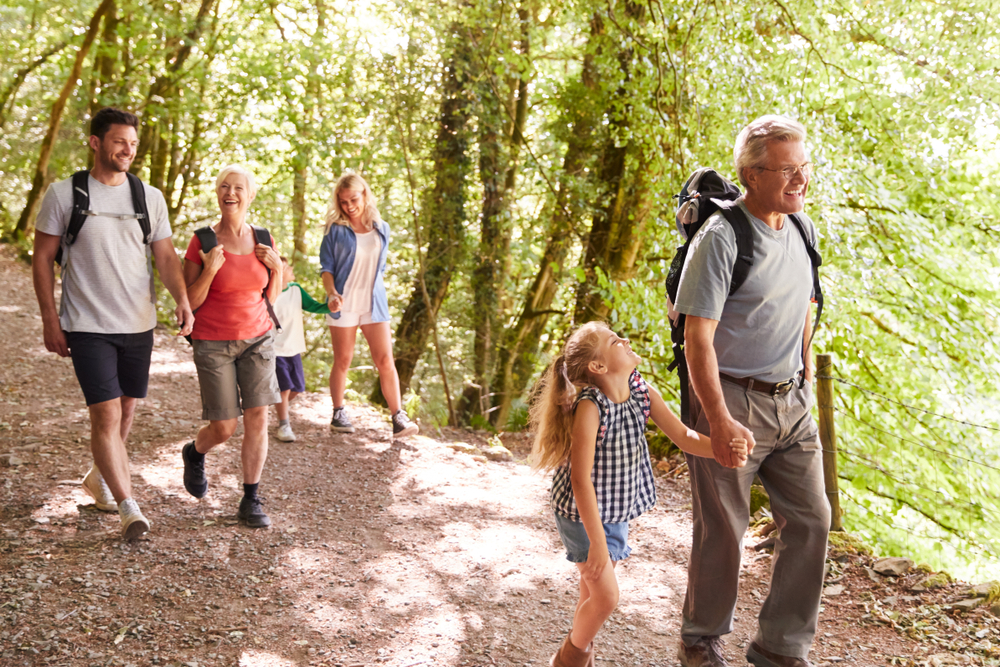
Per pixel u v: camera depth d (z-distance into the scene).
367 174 13.49
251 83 12.29
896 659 3.24
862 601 3.75
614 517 2.67
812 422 3.00
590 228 11.84
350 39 12.30
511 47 11.68
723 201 2.81
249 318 4.32
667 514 5.09
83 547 4.02
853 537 4.42
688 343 2.70
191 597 3.62
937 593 3.76
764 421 2.84
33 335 8.73
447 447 6.37
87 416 6.26
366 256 6.04
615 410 2.65
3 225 17.36
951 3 8.59
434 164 12.88
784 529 2.94
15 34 16.94
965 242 9.70
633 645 3.41
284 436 6.14
